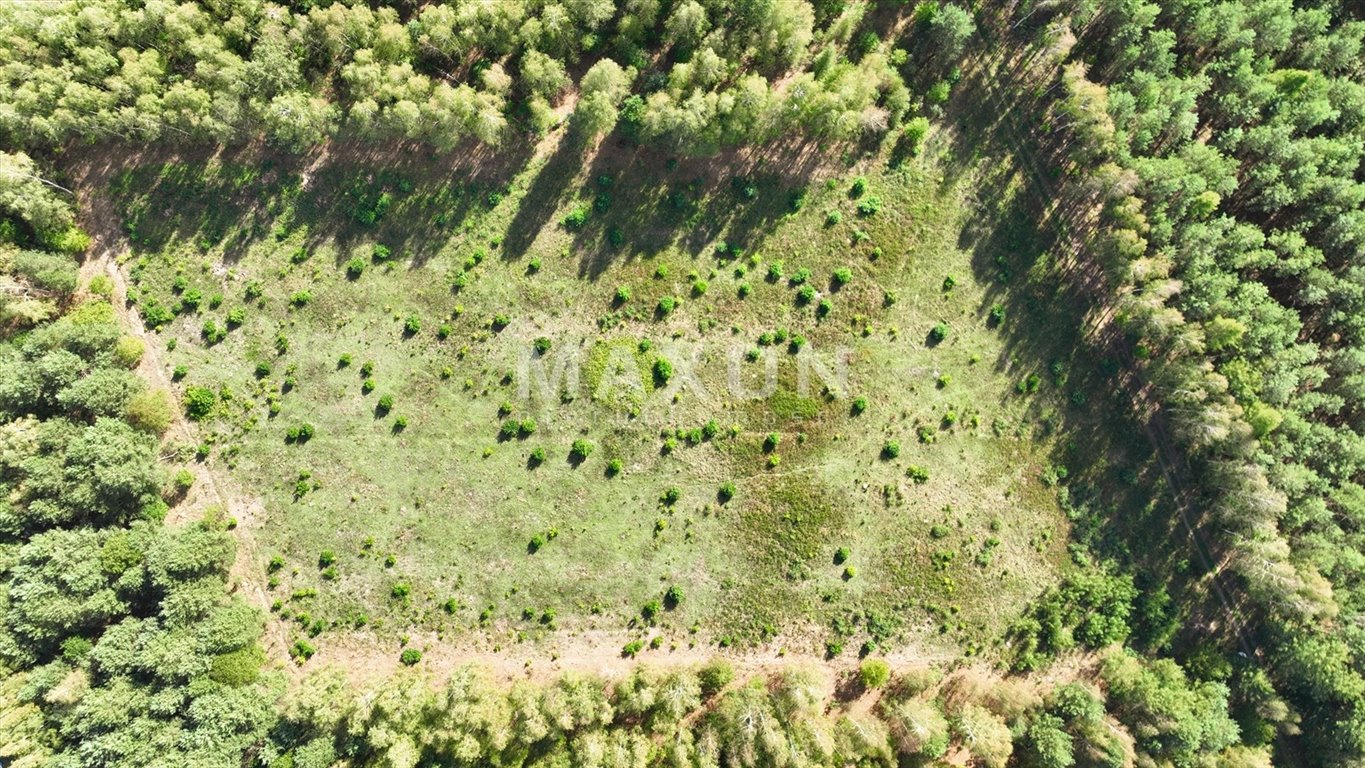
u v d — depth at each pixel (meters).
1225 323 60.09
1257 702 63.84
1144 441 68.81
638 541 67.69
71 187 68.00
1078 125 65.25
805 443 68.62
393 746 57.94
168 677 59.38
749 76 67.44
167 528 62.84
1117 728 62.06
